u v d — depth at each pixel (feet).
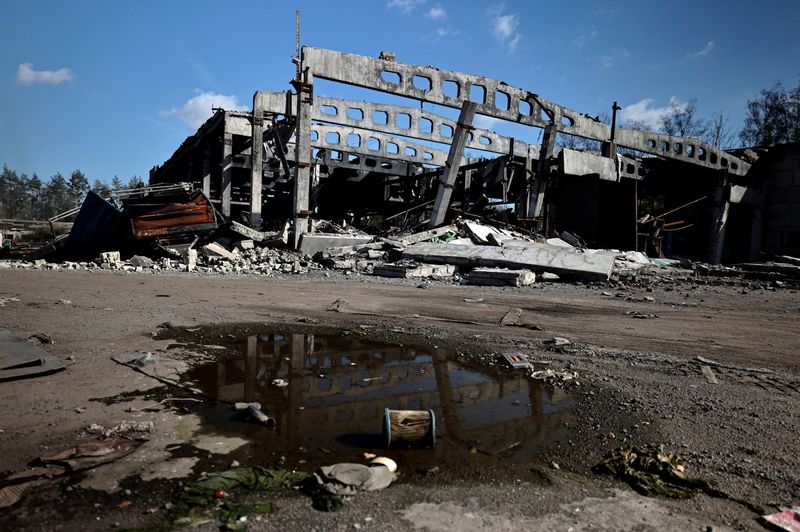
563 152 76.95
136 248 61.62
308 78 61.00
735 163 96.32
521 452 10.44
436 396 14.06
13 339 16.90
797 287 46.32
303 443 10.59
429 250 56.08
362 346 19.76
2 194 360.07
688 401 13.67
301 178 62.54
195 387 14.07
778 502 8.38
